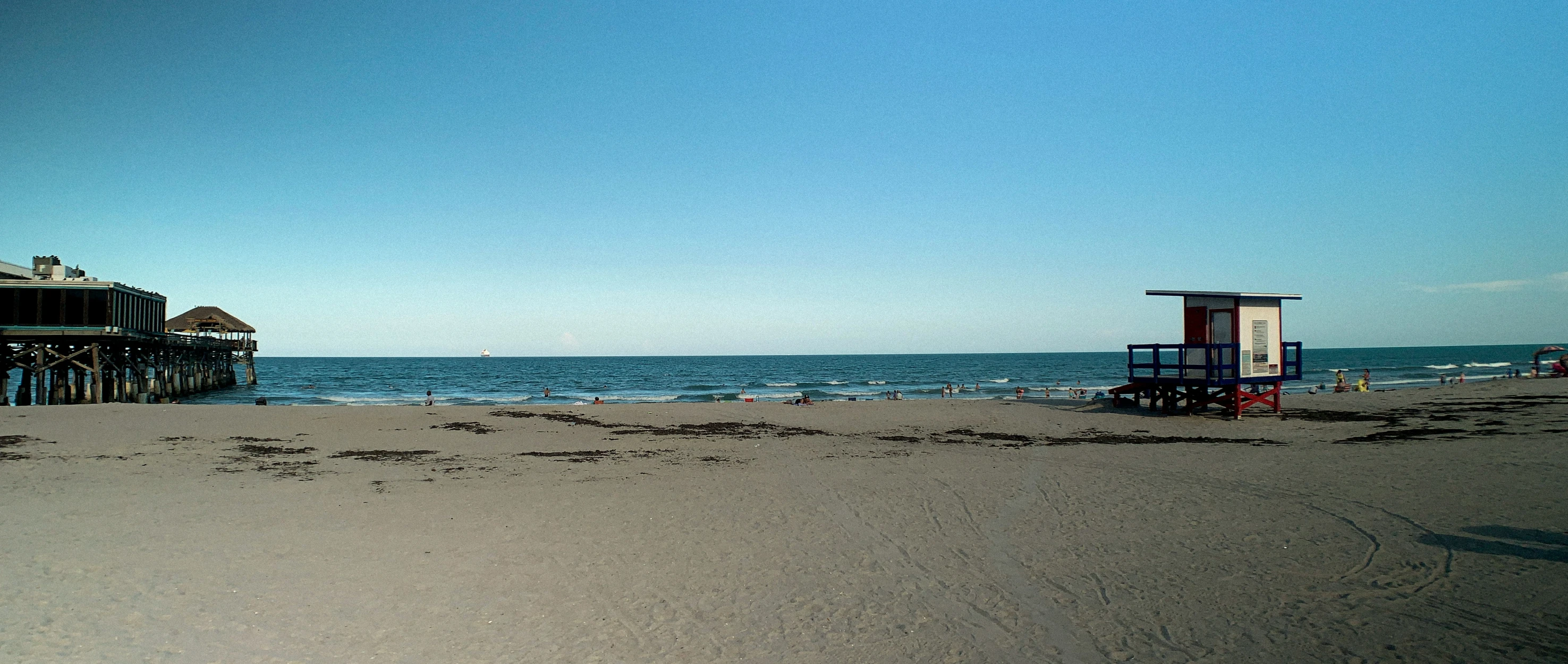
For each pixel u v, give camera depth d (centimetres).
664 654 569
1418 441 1695
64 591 692
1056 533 927
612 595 703
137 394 4288
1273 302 2358
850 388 6619
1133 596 690
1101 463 1489
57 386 3819
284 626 617
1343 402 2747
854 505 1105
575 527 968
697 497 1166
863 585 731
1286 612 643
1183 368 2384
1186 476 1317
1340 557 801
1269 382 2342
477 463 1543
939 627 620
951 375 9319
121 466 1419
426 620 635
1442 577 723
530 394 5719
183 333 6062
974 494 1174
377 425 2248
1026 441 1888
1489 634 587
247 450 1689
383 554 833
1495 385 3475
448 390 6359
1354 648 566
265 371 10831
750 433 2133
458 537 912
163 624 616
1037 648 575
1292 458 1493
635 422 2419
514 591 712
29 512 1014
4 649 559
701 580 749
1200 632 602
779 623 634
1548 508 993
